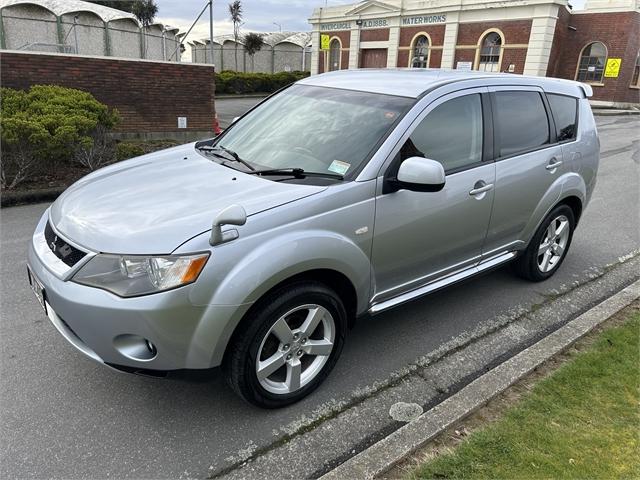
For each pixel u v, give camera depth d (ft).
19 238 17.88
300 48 154.40
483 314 13.41
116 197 9.35
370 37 112.68
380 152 9.87
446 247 11.46
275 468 8.15
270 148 11.13
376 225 9.73
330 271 9.30
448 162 11.14
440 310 13.55
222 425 9.01
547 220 14.38
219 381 10.28
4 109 25.58
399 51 107.24
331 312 9.51
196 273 7.70
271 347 9.06
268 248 8.23
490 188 11.93
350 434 8.94
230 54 148.25
